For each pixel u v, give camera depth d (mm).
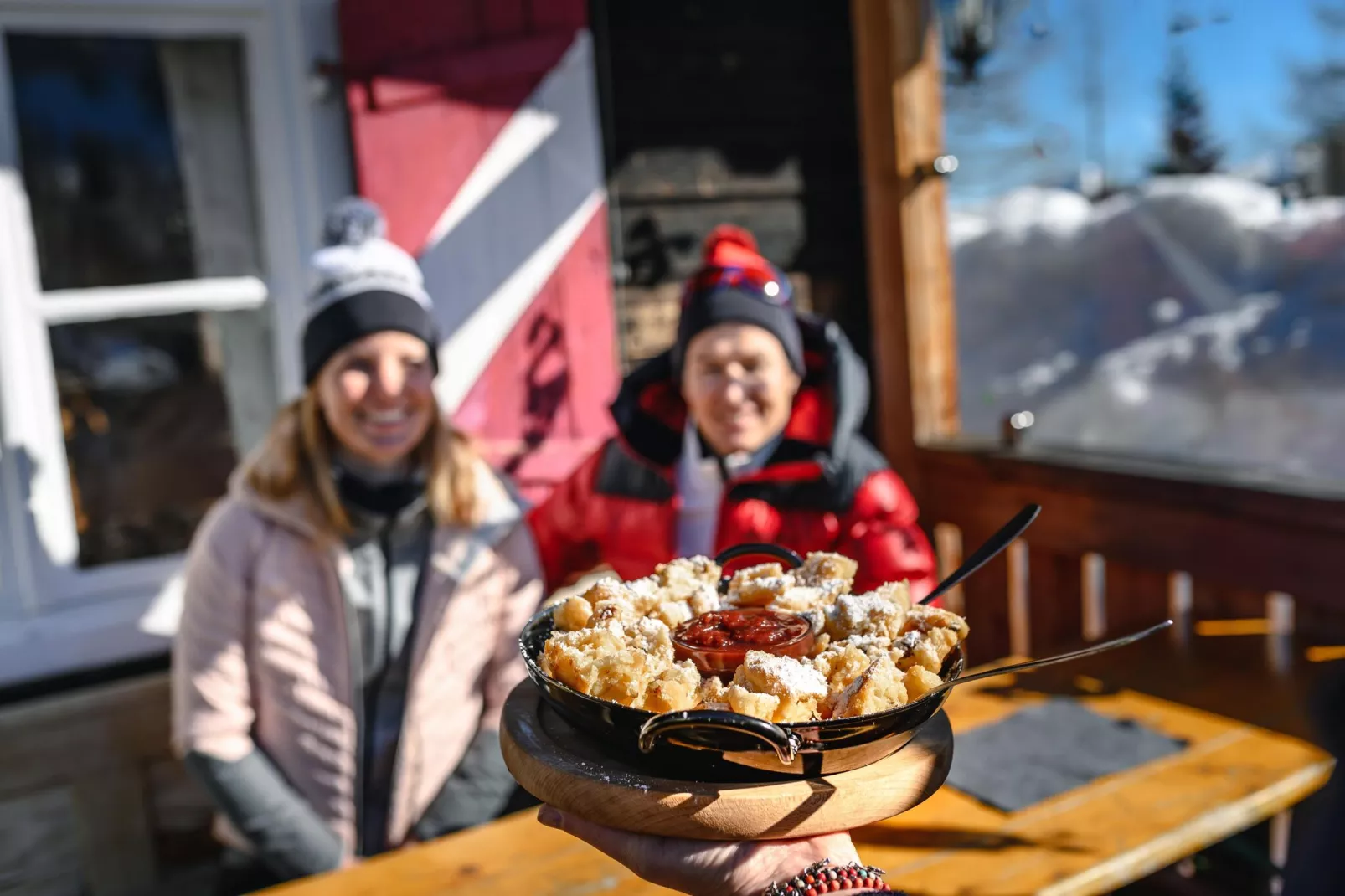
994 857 1303
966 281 6668
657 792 714
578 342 2576
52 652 2211
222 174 2430
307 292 2410
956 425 2975
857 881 767
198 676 1855
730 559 1040
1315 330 5516
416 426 1940
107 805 2219
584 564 2191
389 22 2322
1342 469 4988
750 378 1877
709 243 1966
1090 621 2459
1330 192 5781
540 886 1300
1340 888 771
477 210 2447
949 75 3203
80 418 2346
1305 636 1982
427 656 1948
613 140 2680
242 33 2338
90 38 2285
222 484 2512
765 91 2859
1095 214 6574
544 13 2461
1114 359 6070
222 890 1938
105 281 2359
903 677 772
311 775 1894
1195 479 2133
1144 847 1306
